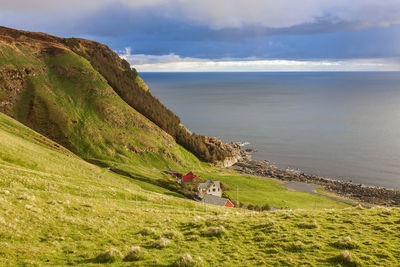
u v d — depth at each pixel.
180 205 57.09
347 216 27.09
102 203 37.00
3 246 18.66
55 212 26.98
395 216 26.39
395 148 196.00
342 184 130.50
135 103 180.50
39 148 80.00
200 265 16.84
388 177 143.50
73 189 47.47
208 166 155.62
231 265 17.09
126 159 121.19
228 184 120.94
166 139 154.00
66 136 118.56
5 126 89.44
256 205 89.12
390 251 18.77
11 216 23.55
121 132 135.12
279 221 26.06
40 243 20.45
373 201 109.44
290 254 18.67
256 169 157.50
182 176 108.38
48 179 49.44
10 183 38.97
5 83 125.50
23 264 16.84
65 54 159.75
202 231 23.92
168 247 20.47
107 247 20.34
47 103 128.25
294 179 137.38
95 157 114.69
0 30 173.75
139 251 18.52
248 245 20.66
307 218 26.83
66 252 19.28
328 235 22.09
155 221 28.72
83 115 132.62
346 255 17.42
